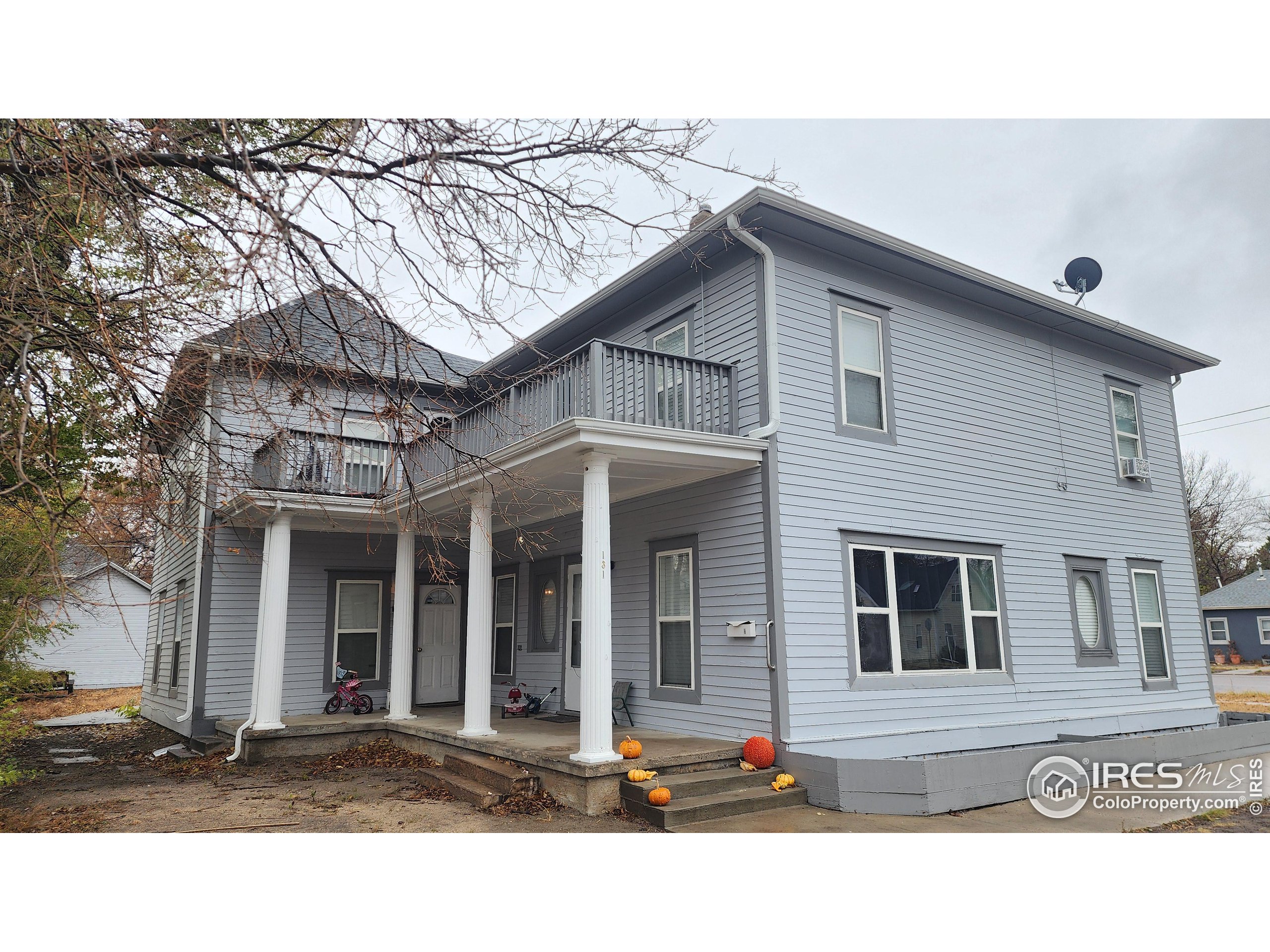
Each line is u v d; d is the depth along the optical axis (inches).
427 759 421.1
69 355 196.7
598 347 326.6
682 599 398.9
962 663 408.8
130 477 213.9
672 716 392.8
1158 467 558.9
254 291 185.2
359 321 215.9
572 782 306.2
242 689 510.9
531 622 526.6
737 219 359.3
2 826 291.6
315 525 496.4
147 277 193.2
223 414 450.0
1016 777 333.7
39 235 189.2
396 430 228.4
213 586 509.4
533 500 435.8
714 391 376.8
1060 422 496.7
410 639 491.2
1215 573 1925.4
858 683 362.0
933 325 439.5
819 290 391.2
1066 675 456.4
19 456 162.7
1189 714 517.0
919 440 417.1
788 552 352.2
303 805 324.2
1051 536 472.7
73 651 1066.1
